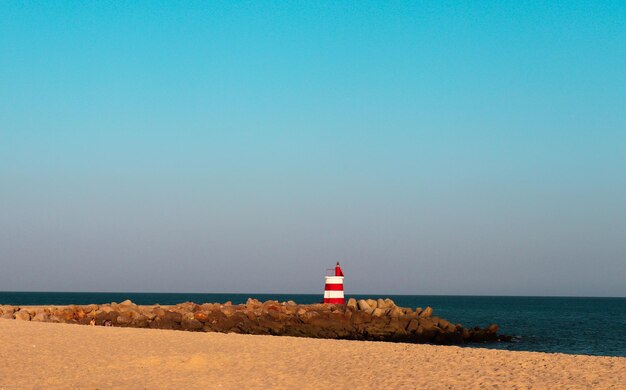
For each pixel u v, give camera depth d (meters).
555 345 39.19
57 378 15.71
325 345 21.73
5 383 14.99
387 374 16.25
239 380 15.68
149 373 16.53
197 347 21.12
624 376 15.53
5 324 27.36
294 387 14.84
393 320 37.81
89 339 22.67
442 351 20.25
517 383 14.79
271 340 23.14
